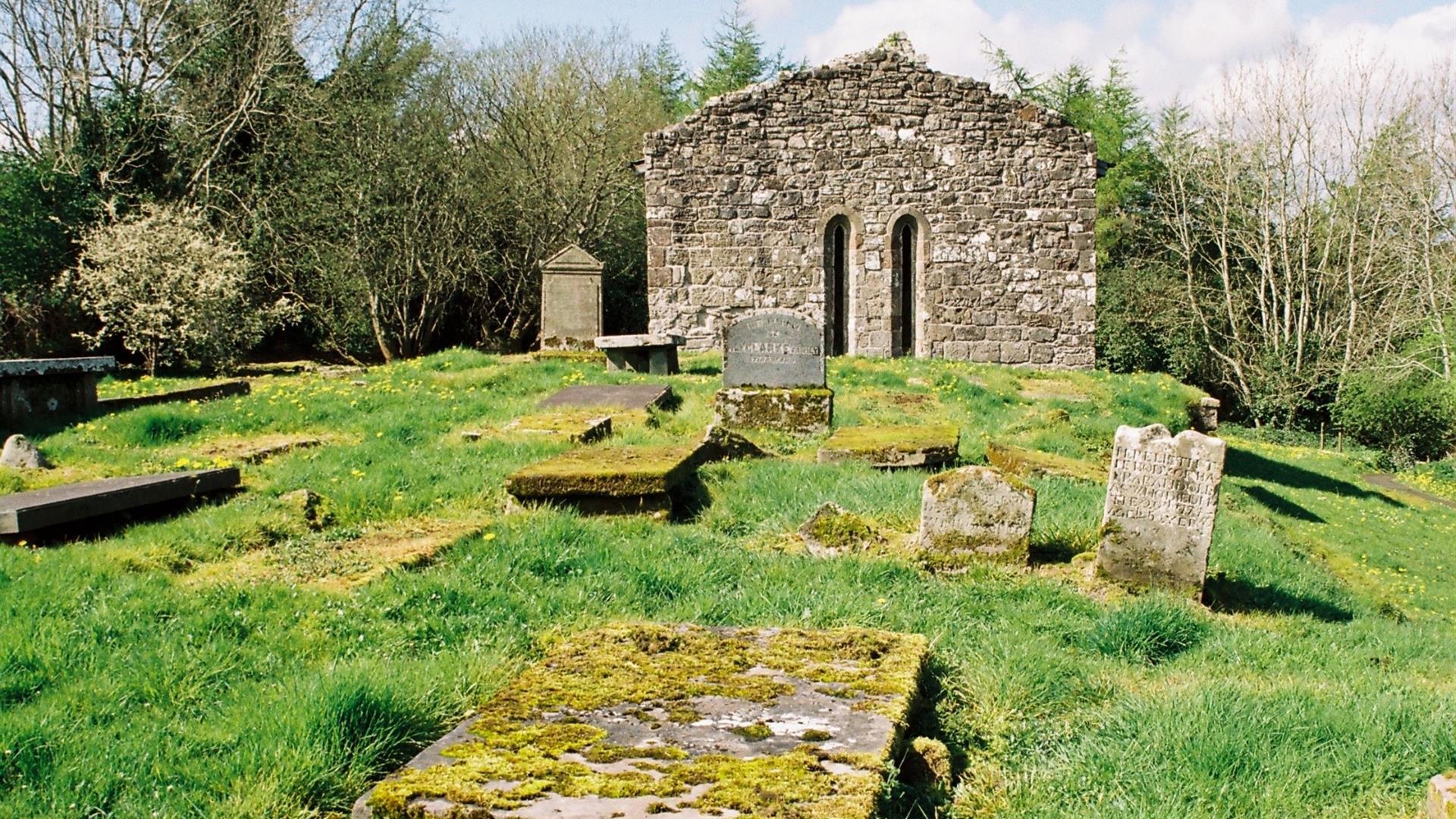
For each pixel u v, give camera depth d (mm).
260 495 9141
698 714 4453
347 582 6938
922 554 8195
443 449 11117
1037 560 8523
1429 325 35469
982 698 5332
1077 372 22188
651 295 23328
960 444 13367
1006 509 8211
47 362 13297
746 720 4402
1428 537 17656
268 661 5488
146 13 28109
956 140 23688
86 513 7883
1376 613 9820
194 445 11578
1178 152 41812
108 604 6129
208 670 5316
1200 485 7965
